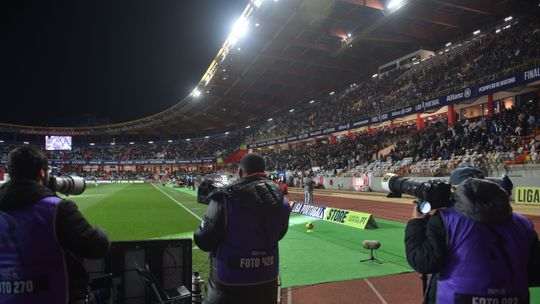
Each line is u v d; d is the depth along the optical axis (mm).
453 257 2217
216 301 2717
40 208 2242
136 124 91688
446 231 2246
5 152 82062
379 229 11680
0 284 2172
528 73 21688
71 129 94375
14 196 2240
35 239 2197
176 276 3801
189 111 77062
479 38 33844
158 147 91500
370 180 30500
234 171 60094
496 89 23688
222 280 2715
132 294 3672
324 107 53000
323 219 14180
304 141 53094
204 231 2727
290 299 5355
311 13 33812
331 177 36719
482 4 31797
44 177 2539
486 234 2166
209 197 2834
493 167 19844
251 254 2717
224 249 2732
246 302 2691
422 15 34094
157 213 16953
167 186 52062
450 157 23719
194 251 8289
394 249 8695
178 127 93438
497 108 28375
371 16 34500
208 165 80750
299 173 42938
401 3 29219
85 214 16484
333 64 48906
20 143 88625
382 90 41812
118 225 12961
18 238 2184
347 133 44438
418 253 2303
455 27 36625
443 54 36844
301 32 39219
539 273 2246
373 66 49219
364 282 6133
